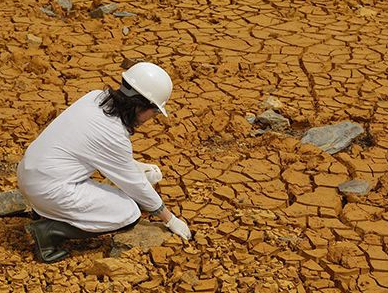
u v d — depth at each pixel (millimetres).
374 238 6266
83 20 10492
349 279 5809
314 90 8734
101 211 5797
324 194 6824
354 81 8969
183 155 7414
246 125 7988
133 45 9750
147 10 10797
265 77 9008
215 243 6133
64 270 5816
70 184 5699
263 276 5809
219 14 10703
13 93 8469
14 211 6395
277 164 7281
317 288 5742
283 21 10555
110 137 5629
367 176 7129
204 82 8852
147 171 6367
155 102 5617
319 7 11031
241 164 7262
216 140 7809
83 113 5691
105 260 5738
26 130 7758
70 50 9539
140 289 5680
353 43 9961
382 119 8180
